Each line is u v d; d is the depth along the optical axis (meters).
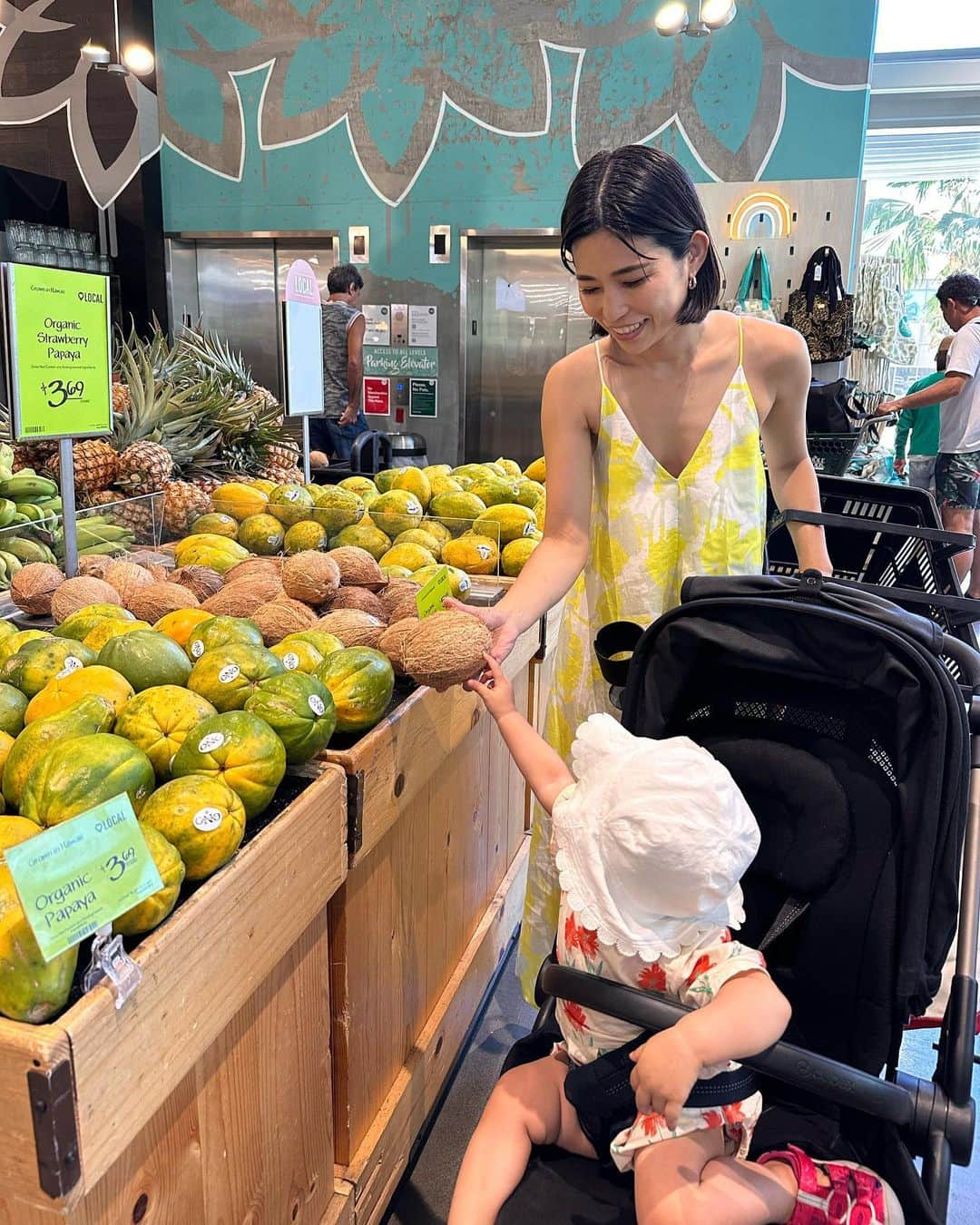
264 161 6.07
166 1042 0.88
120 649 1.27
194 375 2.98
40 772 0.98
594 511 1.73
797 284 5.26
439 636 1.42
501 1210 1.17
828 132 5.17
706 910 1.16
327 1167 1.39
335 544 2.11
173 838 0.95
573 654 1.79
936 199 6.00
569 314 6.00
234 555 1.97
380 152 5.86
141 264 6.30
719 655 1.27
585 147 5.52
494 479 2.44
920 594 1.41
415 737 1.49
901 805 1.17
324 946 1.31
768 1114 1.24
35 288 1.57
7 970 0.74
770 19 5.12
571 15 5.37
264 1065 1.16
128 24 5.96
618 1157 1.17
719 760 1.29
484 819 2.10
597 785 1.21
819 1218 1.12
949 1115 1.10
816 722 1.25
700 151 5.35
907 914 1.16
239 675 1.24
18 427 1.58
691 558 1.66
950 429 5.25
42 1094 0.72
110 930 0.81
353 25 5.71
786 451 1.77
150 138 6.18
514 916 2.40
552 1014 1.41
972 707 1.26
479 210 5.79
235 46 5.93
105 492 2.43
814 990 1.23
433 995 1.83
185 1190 1.01
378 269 6.04
